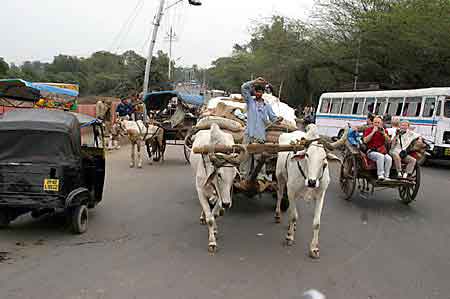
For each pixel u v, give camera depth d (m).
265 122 8.05
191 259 6.22
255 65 43.19
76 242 6.83
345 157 10.50
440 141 16.17
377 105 20.52
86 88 46.88
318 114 25.95
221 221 8.22
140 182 11.87
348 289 5.36
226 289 5.26
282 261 6.23
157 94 17.75
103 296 5.00
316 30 32.09
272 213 8.86
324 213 9.05
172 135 15.49
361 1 28.95
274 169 8.59
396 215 8.99
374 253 6.67
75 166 6.97
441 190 11.64
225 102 9.95
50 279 5.44
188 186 11.41
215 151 6.34
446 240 7.39
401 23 24.81
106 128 20.67
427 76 27.62
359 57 29.73
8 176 6.70
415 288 5.43
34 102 15.39
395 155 9.59
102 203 9.41
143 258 6.21
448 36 23.31
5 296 4.96
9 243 6.72
